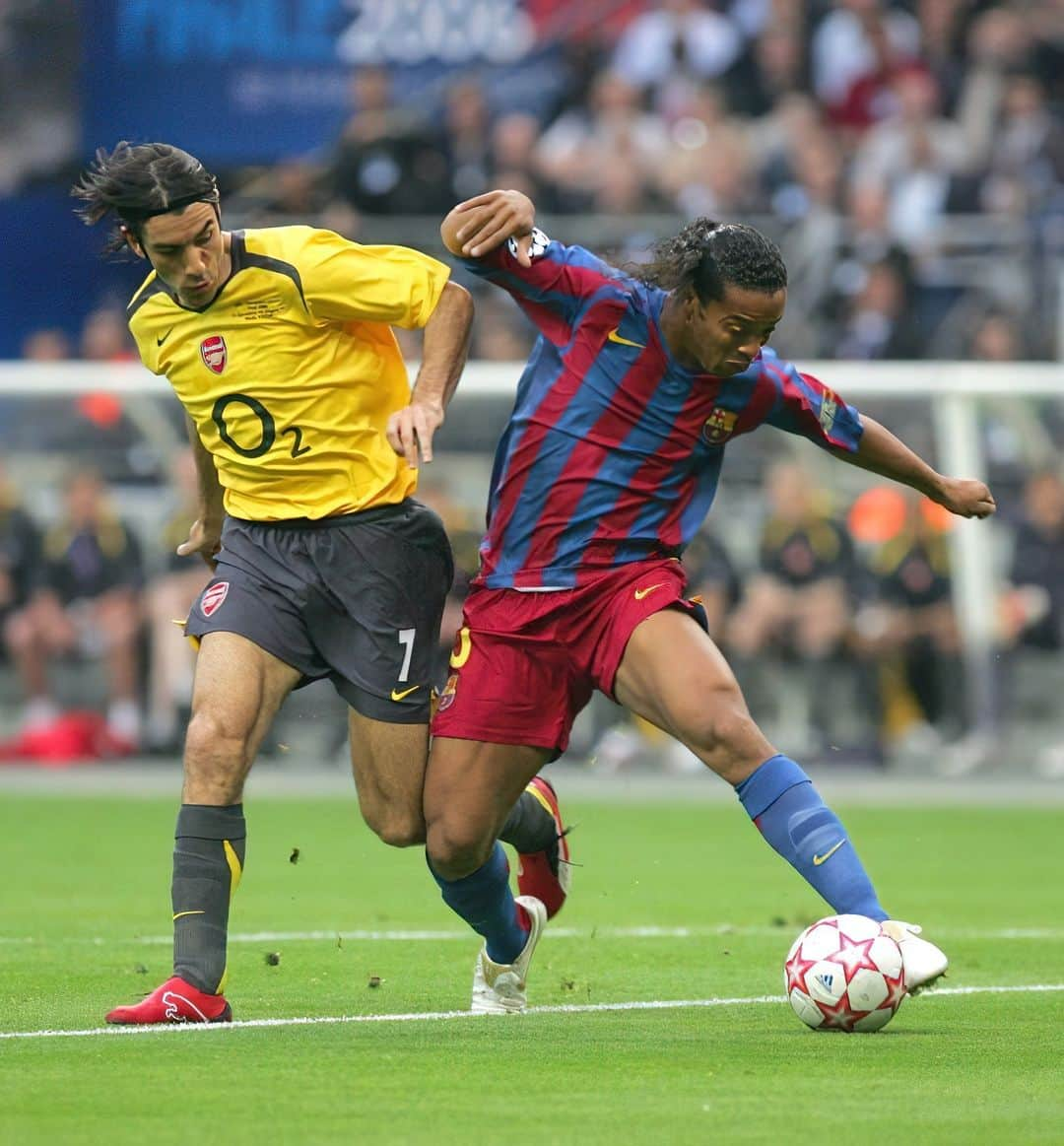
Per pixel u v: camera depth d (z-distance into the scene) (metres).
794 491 61.28
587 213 69.44
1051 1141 13.59
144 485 63.41
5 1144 13.34
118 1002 21.19
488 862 20.39
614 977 24.19
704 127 71.75
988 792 58.56
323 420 20.30
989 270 67.25
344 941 27.80
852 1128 14.02
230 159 72.88
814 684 61.59
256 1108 14.68
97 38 72.75
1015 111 71.62
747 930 29.67
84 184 19.33
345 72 73.06
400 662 20.58
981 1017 20.22
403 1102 14.97
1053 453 61.75
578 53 73.69
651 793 59.06
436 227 69.19
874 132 70.88
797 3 73.12
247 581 20.38
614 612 19.64
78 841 44.22
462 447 61.38
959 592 61.62
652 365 19.62
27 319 72.00
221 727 19.58
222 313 19.98
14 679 64.06
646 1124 14.13
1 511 63.78
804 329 66.06
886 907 33.34
